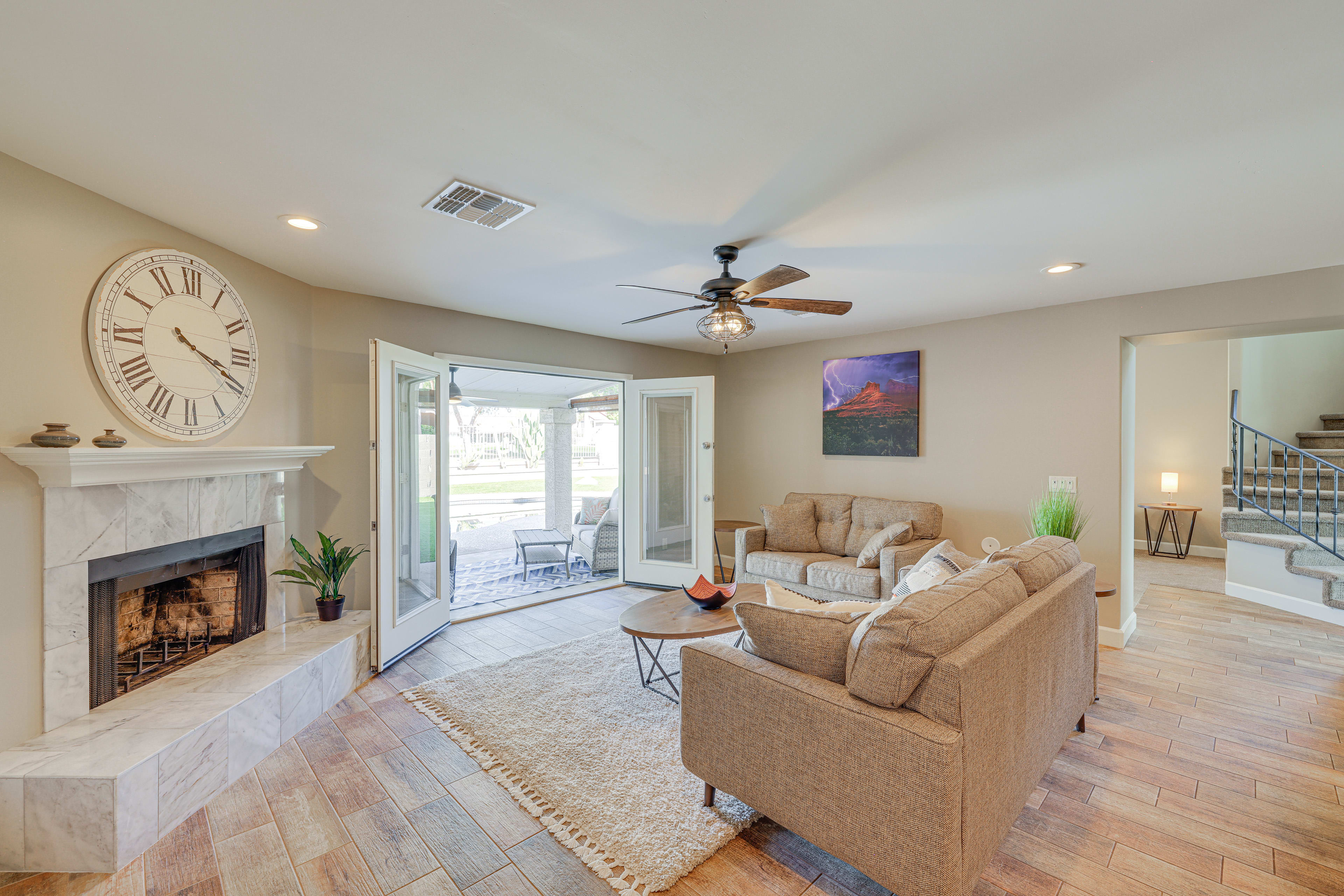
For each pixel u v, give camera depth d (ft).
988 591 6.31
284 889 5.81
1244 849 6.27
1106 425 12.78
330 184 7.18
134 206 7.83
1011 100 5.42
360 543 12.41
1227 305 11.35
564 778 7.61
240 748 7.70
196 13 4.28
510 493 31.01
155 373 8.15
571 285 11.74
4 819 6.05
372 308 12.63
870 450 16.76
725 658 6.57
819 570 14.73
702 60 4.85
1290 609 14.98
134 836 6.22
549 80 5.13
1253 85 5.13
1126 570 12.99
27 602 6.70
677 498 17.61
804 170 6.81
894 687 5.21
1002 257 9.92
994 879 5.85
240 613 10.00
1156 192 7.39
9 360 6.57
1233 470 19.40
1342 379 20.52
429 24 4.42
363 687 10.49
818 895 5.70
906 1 4.17
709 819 6.74
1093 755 8.16
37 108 5.55
